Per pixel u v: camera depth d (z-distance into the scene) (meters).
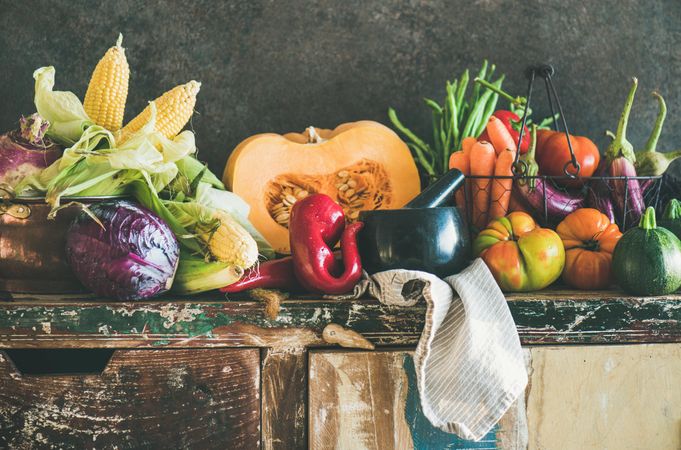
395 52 1.39
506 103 1.41
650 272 0.96
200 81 1.36
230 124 1.37
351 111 1.39
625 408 0.97
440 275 0.98
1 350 0.92
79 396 0.93
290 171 1.20
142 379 0.94
